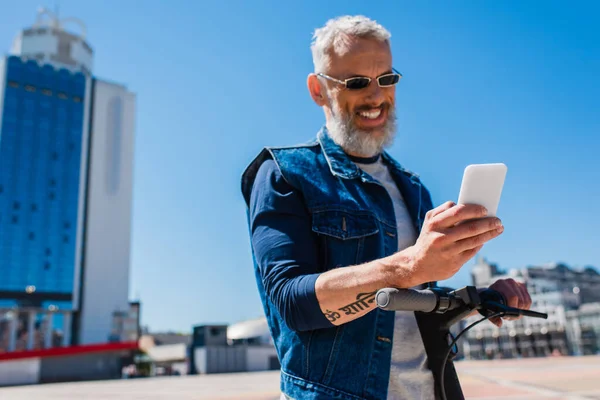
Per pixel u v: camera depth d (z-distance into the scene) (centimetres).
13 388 1088
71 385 1088
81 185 8256
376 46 149
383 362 122
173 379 1160
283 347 127
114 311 8119
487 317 116
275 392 612
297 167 134
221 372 2067
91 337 7862
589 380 536
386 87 150
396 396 124
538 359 1323
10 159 7788
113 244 8369
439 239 93
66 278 7825
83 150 8394
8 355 1622
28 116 8075
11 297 7375
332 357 120
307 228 128
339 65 149
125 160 8794
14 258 7519
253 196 135
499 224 94
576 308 6056
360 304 105
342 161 142
